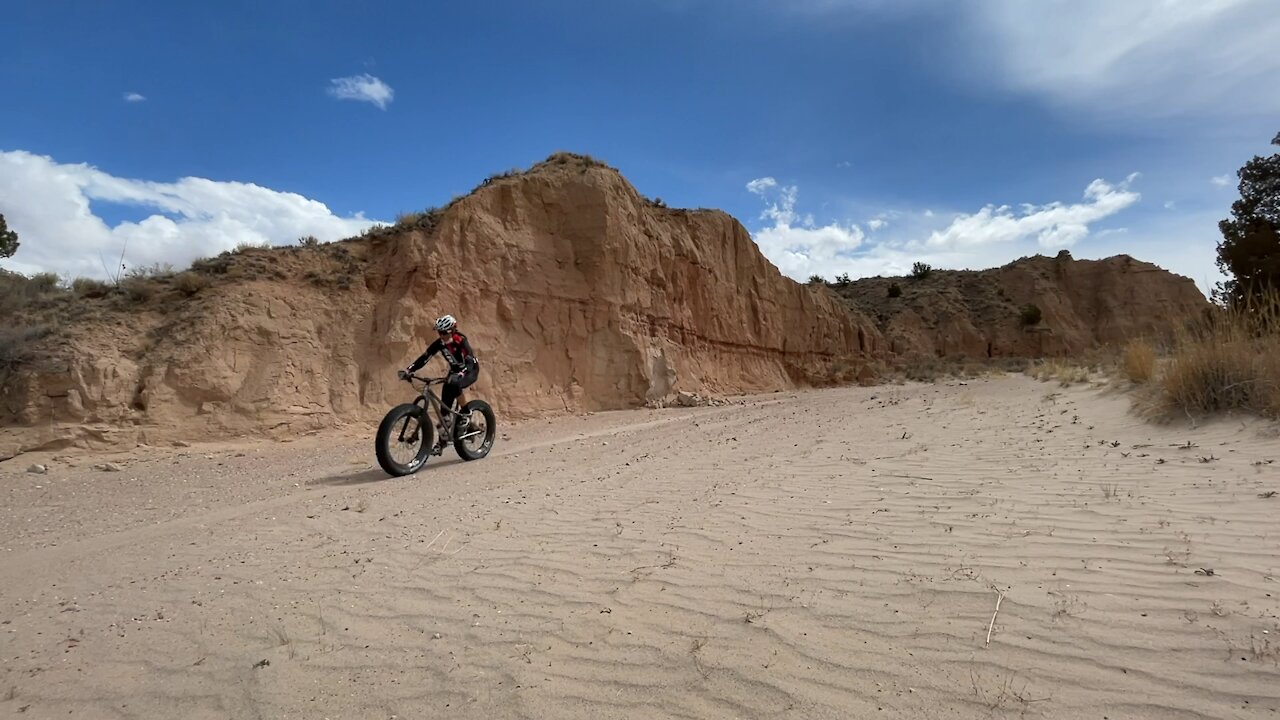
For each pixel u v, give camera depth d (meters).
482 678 2.79
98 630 3.55
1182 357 7.55
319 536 5.32
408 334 15.15
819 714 2.37
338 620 3.49
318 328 14.70
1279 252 20.22
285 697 2.72
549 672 2.81
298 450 11.46
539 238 20.02
